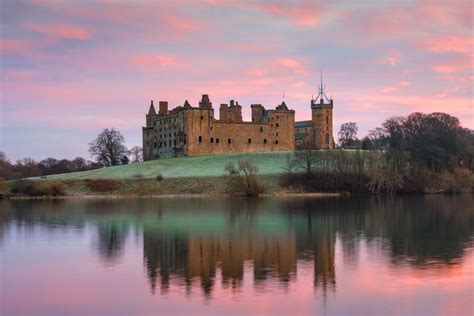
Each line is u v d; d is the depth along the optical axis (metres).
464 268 59.94
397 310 46.78
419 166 181.38
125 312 46.88
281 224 95.94
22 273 59.44
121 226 94.50
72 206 134.88
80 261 64.94
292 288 52.91
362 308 47.31
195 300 49.53
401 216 107.75
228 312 46.56
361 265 61.84
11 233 86.69
